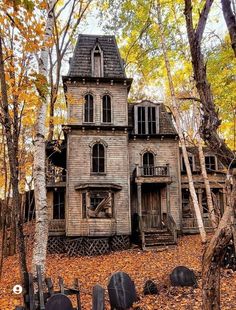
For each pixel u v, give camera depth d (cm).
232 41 320
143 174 2261
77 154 2108
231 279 908
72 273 1370
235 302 720
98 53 2294
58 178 2341
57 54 1888
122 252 1925
